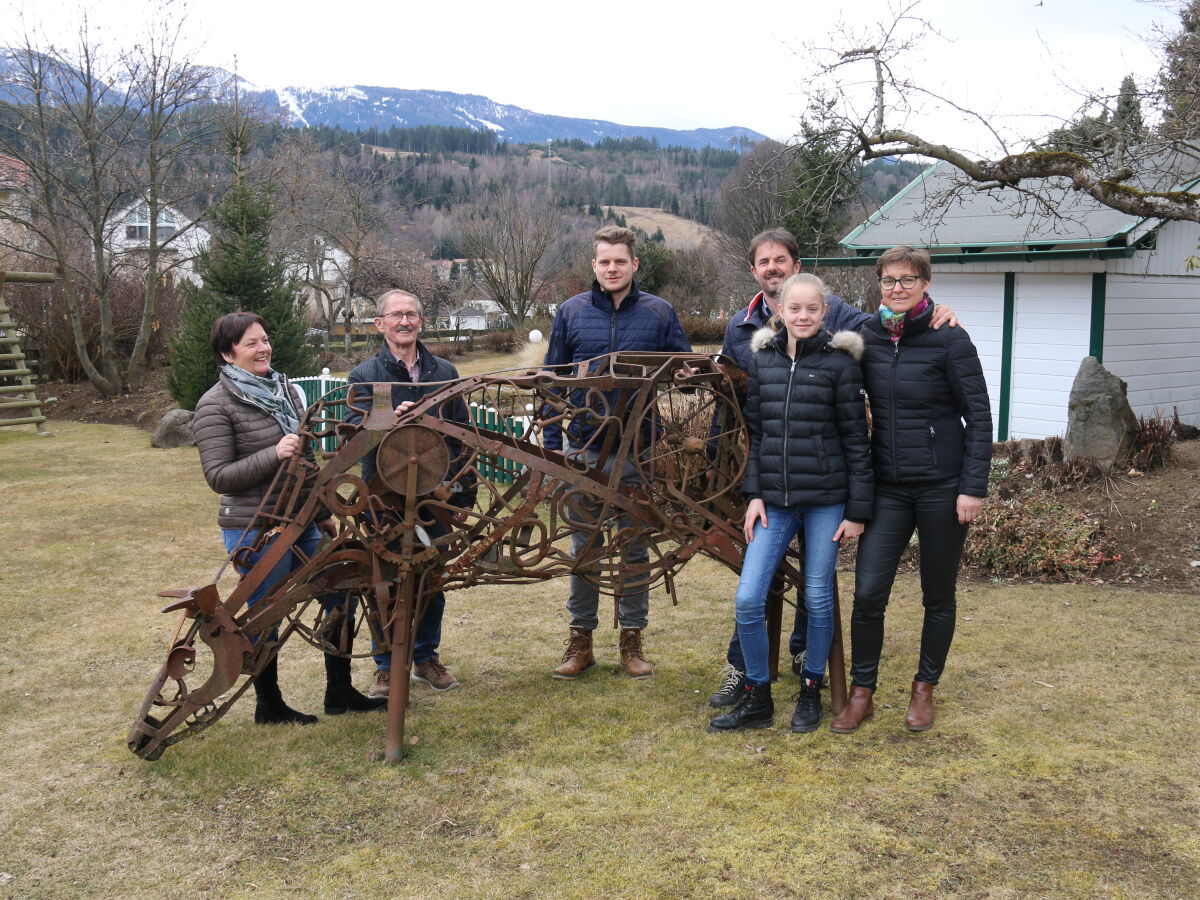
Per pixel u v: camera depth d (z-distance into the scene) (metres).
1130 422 6.87
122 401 17.06
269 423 3.73
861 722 3.66
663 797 3.14
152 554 7.07
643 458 3.96
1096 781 3.14
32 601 5.84
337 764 3.47
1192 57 7.30
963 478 3.39
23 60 16.25
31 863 2.85
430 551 3.50
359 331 36.19
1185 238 11.06
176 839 2.98
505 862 2.79
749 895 2.58
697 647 4.75
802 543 3.88
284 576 3.67
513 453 3.50
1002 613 5.02
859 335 3.49
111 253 18.19
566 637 4.99
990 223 10.60
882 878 2.64
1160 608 4.96
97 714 4.06
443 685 4.24
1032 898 2.52
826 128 7.69
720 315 30.11
